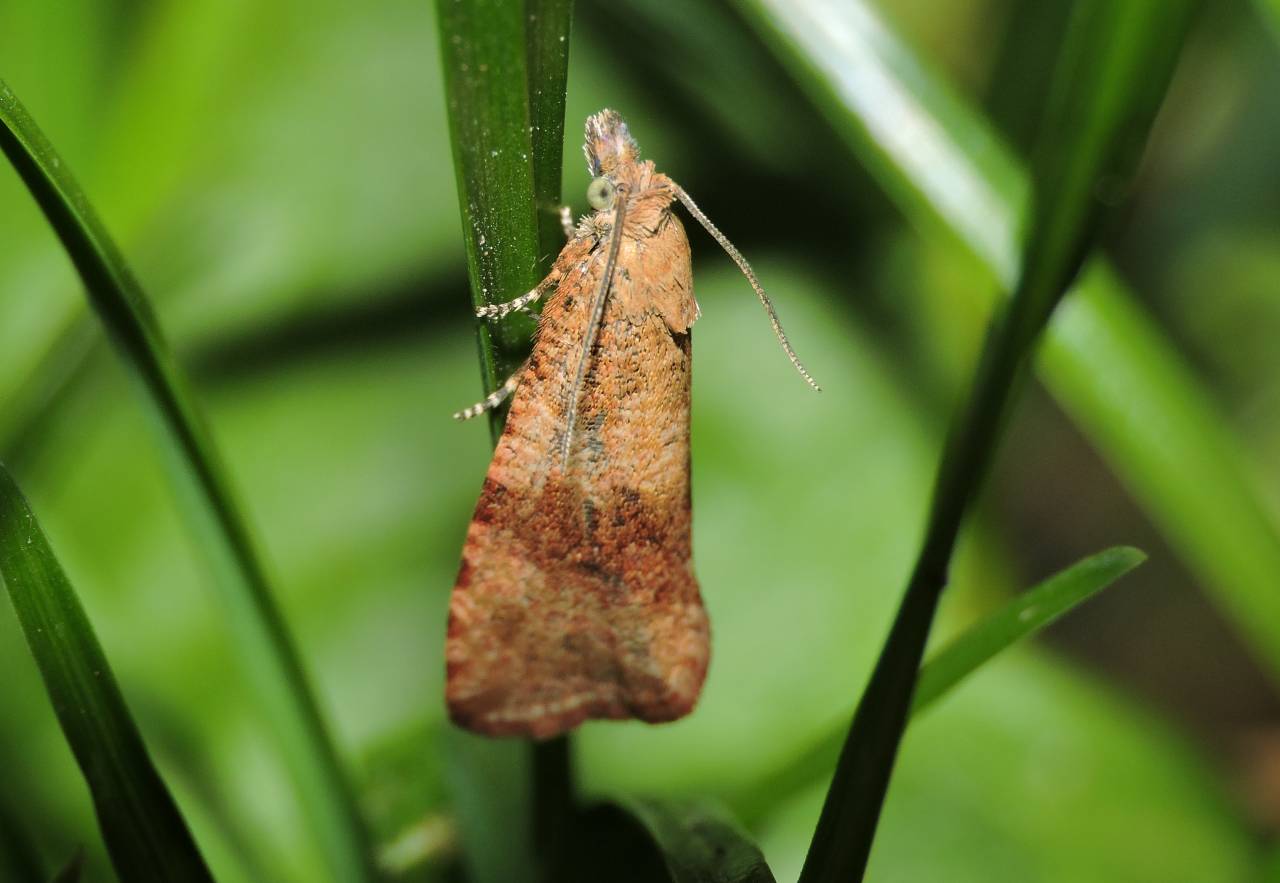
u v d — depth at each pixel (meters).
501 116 0.06
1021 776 0.08
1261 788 0.09
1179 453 0.07
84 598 0.08
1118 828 0.08
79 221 0.06
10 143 0.06
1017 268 0.06
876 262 0.09
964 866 0.08
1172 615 0.10
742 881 0.06
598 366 0.06
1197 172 0.10
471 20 0.06
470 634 0.06
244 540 0.06
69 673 0.06
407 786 0.07
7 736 0.07
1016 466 0.10
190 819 0.07
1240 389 0.10
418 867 0.07
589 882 0.06
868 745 0.06
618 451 0.06
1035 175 0.06
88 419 0.08
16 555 0.06
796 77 0.07
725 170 0.09
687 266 0.06
